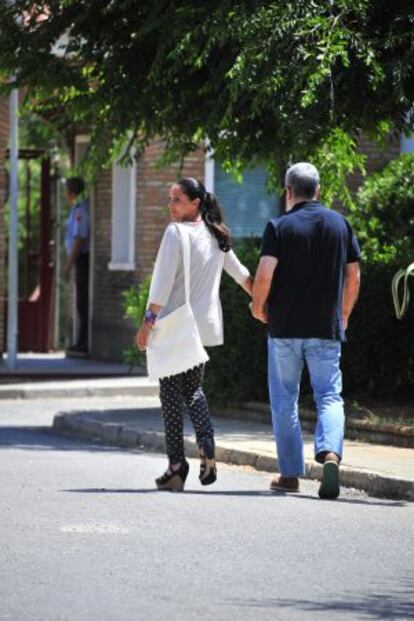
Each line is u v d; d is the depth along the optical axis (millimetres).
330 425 27812
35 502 26625
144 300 44562
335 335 28109
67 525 24141
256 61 33500
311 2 34219
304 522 24938
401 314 35938
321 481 29266
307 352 28156
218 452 33688
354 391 40531
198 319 28594
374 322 39500
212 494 28078
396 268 39656
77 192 61500
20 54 40750
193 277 28594
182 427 28719
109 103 40750
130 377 54000
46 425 42156
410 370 40188
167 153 42156
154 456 34469
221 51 37094
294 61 33281
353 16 34938
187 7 36406
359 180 56000
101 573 20453
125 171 59281
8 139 56250
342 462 30609
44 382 51875
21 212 77312
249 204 56406
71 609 18328
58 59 41094
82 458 33750
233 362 40438
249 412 40375
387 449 33000
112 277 59688
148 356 28484
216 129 38469
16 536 23125
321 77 32656
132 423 38656
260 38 33594
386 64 34562
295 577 20547
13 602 18672
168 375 28250
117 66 40312
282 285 28047
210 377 40969
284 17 33656
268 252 27922
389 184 45906
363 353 39594
